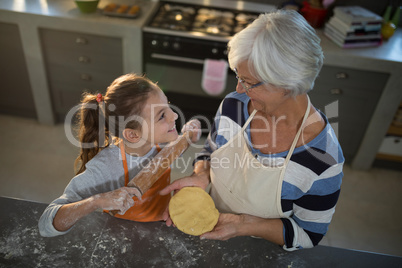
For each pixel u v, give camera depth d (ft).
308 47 2.57
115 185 3.62
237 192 3.69
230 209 3.92
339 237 7.91
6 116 10.37
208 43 8.45
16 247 3.27
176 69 8.97
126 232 3.49
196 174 4.06
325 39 8.80
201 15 9.39
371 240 7.93
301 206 3.35
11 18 8.47
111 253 3.28
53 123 10.23
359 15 8.25
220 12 9.64
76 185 3.38
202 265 3.26
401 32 9.61
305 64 2.59
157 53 8.77
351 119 9.09
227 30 8.75
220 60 8.67
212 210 3.57
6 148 9.27
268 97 2.90
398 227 8.34
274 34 2.55
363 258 3.43
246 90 2.96
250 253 3.41
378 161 9.88
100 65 9.14
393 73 8.19
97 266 3.18
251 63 2.69
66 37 8.73
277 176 3.28
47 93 9.66
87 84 9.52
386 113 8.77
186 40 8.46
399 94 8.44
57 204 3.19
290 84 2.67
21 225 3.46
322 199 3.22
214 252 3.39
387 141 9.41
